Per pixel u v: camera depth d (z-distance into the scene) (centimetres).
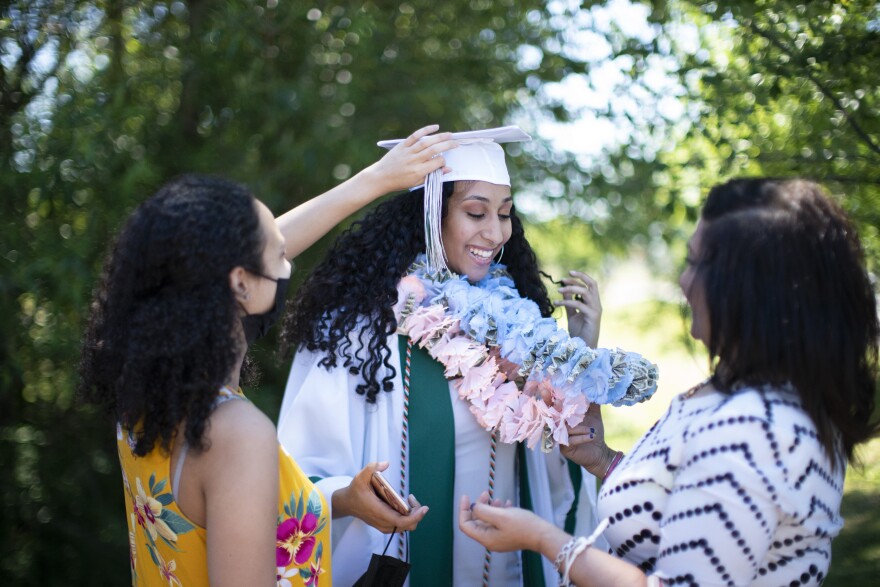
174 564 143
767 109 272
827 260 134
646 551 144
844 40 242
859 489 397
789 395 135
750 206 139
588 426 206
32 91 328
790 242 134
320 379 204
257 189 345
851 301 135
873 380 140
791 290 133
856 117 250
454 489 208
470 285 210
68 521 365
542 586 206
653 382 196
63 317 321
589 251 577
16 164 319
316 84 364
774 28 259
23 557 356
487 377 196
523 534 147
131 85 342
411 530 181
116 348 138
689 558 129
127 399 135
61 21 329
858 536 362
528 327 194
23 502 356
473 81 399
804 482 129
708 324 141
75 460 365
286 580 150
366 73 372
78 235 321
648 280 688
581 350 192
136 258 135
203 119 360
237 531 133
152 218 135
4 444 349
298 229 193
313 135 349
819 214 136
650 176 380
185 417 136
